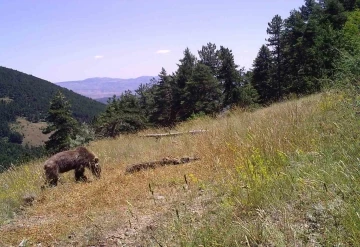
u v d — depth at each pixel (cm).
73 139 3216
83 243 453
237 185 479
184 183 632
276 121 760
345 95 804
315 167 461
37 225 552
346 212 338
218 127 1041
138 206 561
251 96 3919
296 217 378
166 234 415
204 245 357
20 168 1106
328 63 2459
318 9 3938
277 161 552
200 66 4253
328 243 315
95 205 606
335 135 581
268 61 4481
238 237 360
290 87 3434
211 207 469
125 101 4953
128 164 946
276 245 328
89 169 859
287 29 3828
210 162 691
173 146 1041
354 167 425
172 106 4528
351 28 2505
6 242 490
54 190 765
